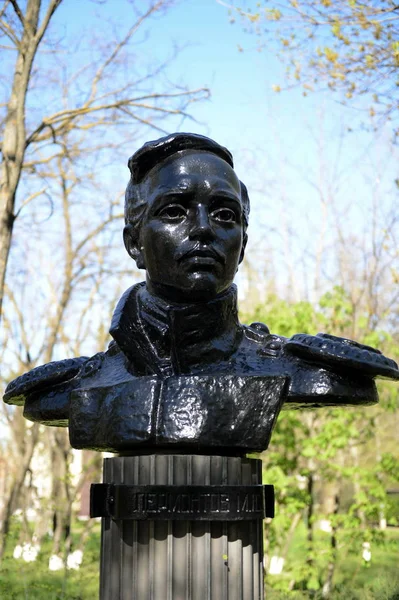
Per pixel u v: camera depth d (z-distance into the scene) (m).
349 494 11.16
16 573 9.15
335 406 3.28
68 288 12.38
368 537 7.94
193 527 2.91
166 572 2.88
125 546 2.96
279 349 3.24
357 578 9.15
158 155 3.21
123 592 2.92
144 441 2.96
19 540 12.81
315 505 8.64
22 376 3.55
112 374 3.34
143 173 3.29
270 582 7.98
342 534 7.98
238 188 3.22
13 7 7.85
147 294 3.28
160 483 2.95
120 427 3.02
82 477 14.27
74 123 11.59
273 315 9.02
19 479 11.40
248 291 14.66
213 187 3.08
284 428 8.48
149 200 3.18
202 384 3.00
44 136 9.59
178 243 3.06
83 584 8.33
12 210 7.64
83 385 3.38
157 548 2.91
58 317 12.24
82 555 9.23
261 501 3.01
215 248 3.05
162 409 2.98
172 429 2.95
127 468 3.04
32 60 7.98
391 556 11.50
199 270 3.05
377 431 9.11
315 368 3.11
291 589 8.38
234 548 2.94
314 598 7.09
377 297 11.65
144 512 2.89
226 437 2.96
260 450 3.04
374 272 12.39
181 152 3.20
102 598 3.01
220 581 2.89
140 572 2.91
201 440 2.94
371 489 8.12
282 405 3.14
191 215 3.09
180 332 3.13
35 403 3.54
